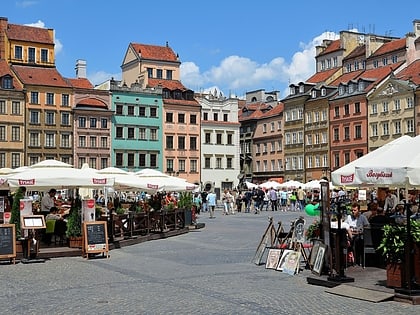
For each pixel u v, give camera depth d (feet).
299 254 55.42
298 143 302.25
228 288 46.70
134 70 310.04
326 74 310.65
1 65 255.50
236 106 317.42
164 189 112.27
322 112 286.05
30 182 73.10
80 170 79.46
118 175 108.06
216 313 37.37
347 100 269.44
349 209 65.00
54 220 76.28
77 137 261.24
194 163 297.53
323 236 51.49
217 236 98.73
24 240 64.95
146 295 43.68
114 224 85.20
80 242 72.49
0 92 244.01
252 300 41.57
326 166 282.36
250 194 205.77
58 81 259.80
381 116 250.98
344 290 44.50
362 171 49.62
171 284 48.73
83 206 71.87
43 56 271.69
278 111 323.98
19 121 247.29
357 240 58.44
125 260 65.98
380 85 250.98
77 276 53.67
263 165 333.62
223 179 310.04
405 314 37.01
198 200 176.14
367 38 285.84
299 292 44.88
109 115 270.05
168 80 310.65
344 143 271.49
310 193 222.69
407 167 46.19
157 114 286.87
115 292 45.03
